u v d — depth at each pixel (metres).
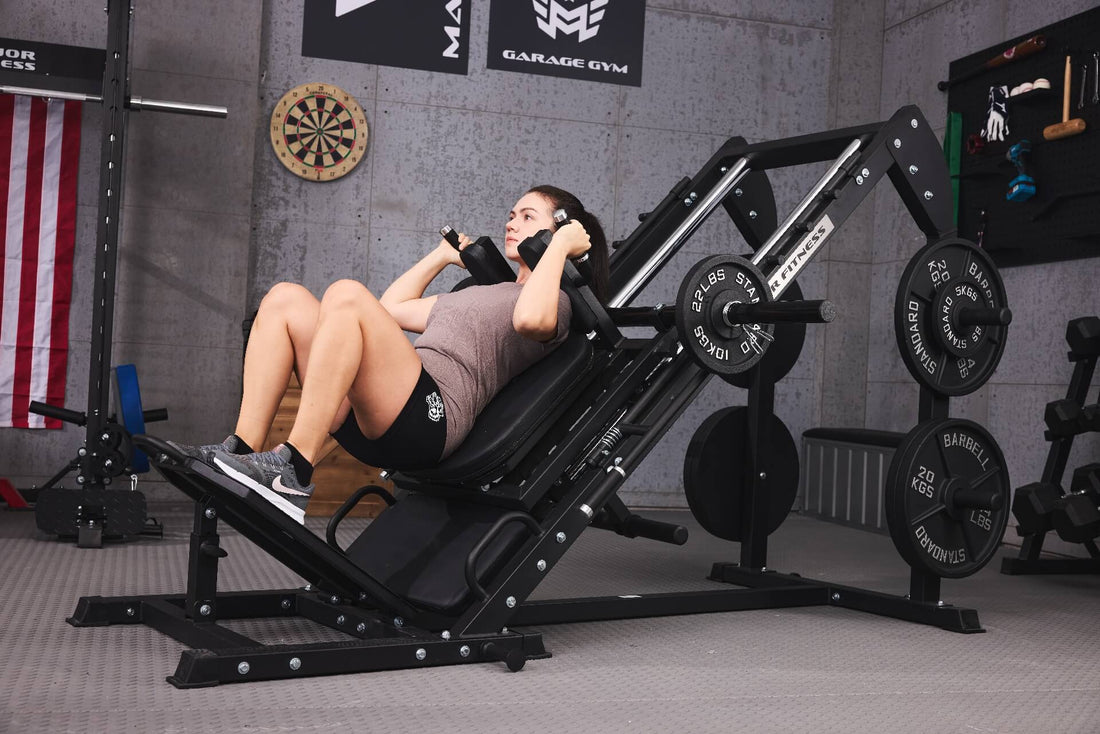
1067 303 4.62
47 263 5.12
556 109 5.82
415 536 2.69
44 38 5.16
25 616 2.71
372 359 2.31
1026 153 4.72
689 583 3.64
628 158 5.93
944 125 5.51
